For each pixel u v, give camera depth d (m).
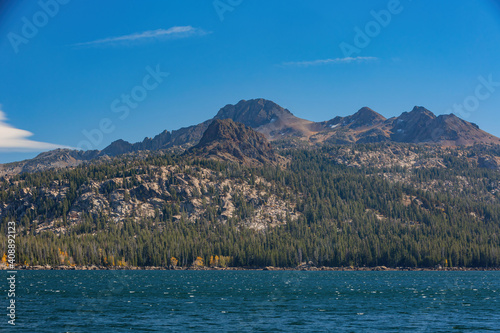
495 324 89.50
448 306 115.62
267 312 103.94
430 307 113.69
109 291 149.75
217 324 88.38
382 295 142.62
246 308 110.31
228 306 113.94
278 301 125.19
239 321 91.75
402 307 113.31
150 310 105.94
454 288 170.88
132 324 87.94
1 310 104.44
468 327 86.44
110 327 85.12
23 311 103.12
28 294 137.88
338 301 125.75
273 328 84.75
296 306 114.69
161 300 125.75
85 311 103.75
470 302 124.12
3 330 82.56
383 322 91.38
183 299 128.50
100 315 98.19
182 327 85.31
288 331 82.12
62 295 136.00
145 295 138.50
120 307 110.81
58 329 83.44
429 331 82.69
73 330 82.56
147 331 81.69
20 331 81.81
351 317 97.19
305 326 86.81
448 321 92.62
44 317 95.31
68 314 99.31
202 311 104.88
